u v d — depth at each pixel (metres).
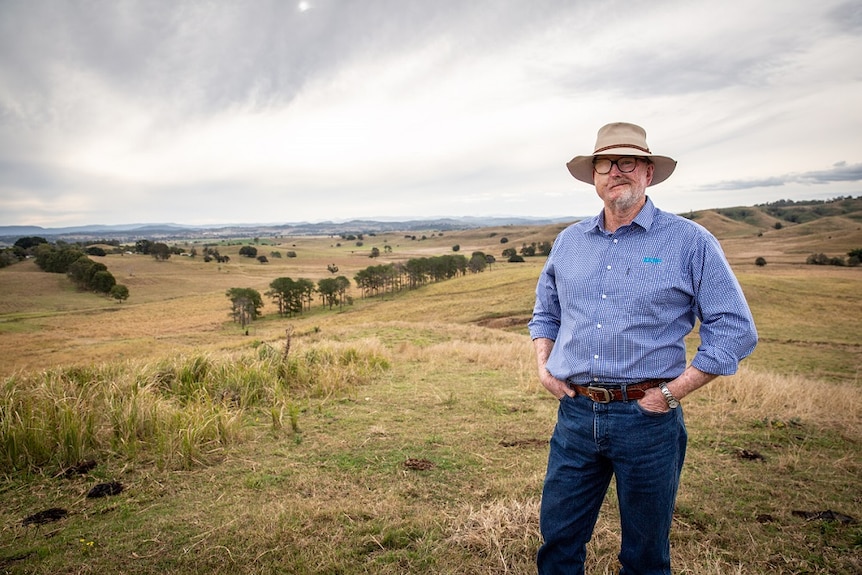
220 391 6.04
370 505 3.30
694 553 2.83
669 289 1.92
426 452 4.42
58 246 170.88
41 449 3.91
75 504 3.30
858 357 24.67
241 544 2.79
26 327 74.19
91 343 57.53
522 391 6.98
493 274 94.31
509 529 2.93
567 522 2.13
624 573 2.14
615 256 2.02
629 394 1.93
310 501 3.35
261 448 4.46
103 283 111.88
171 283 129.38
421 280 106.62
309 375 7.25
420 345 13.98
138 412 4.59
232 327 76.19
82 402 4.77
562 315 2.21
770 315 42.28
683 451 2.07
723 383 7.17
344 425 5.22
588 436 2.02
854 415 5.91
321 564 2.61
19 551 2.70
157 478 3.73
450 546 2.82
